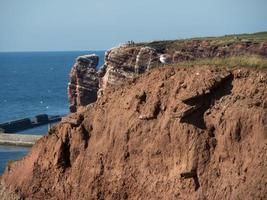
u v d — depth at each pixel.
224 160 53.84
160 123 60.03
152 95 62.12
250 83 55.03
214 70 58.38
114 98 66.62
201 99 57.19
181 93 59.16
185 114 57.09
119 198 60.94
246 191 50.91
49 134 71.25
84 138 67.38
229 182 52.53
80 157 66.56
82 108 71.19
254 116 52.88
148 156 59.78
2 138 146.62
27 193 69.38
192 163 55.50
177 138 57.59
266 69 55.97
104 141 64.88
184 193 55.31
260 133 52.06
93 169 64.31
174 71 62.19
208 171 54.50
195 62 62.34
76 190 65.12
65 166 67.81
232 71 57.31
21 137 145.12
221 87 57.06
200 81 58.09
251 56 62.62
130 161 61.50
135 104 63.19
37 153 71.00
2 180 73.75
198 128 56.50
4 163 119.75
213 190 53.44
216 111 56.00
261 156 51.25
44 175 68.94
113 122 64.75
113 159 63.12
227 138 54.03
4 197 71.94
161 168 58.38
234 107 54.62
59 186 66.81
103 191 62.72
